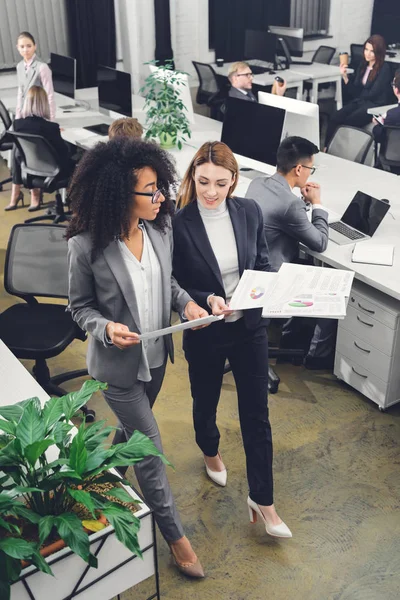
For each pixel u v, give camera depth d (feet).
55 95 21.95
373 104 21.97
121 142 6.46
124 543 4.68
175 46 27.94
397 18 31.19
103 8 25.63
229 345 7.83
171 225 7.51
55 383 11.32
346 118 22.16
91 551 5.06
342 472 9.62
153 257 7.03
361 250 10.94
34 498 5.02
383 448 10.08
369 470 9.66
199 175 7.31
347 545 8.43
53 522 4.67
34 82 18.75
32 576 4.81
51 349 10.07
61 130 18.16
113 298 6.93
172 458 9.93
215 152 7.29
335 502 9.09
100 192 6.37
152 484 7.36
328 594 7.79
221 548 8.43
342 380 11.52
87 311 7.00
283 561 8.23
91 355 7.29
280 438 10.30
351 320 10.78
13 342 10.17
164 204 7.01
